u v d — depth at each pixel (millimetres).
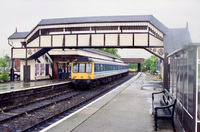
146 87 18328
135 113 8156
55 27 18078
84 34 17797
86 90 18172
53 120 8195
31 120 8125
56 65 24250
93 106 9469
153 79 30109
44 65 22484
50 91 15453
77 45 17969
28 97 12805
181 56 6391
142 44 16953
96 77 19406
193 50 4707
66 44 18188
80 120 7086
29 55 19453
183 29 18266
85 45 17781
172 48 15969
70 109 10156
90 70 18500
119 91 15258
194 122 4625
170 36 16984
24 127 7293
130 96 12727
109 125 6543
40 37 18922
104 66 22734
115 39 17250
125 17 17469
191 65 4938
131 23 16625
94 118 7395
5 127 7234
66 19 18578
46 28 18375
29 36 19188
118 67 32312
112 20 17000
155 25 16891
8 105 11117
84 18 18172
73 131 5965
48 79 22922
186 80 5527
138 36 17000
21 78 20609
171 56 8953
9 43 19969
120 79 33250
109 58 40000
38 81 19828
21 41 19656
